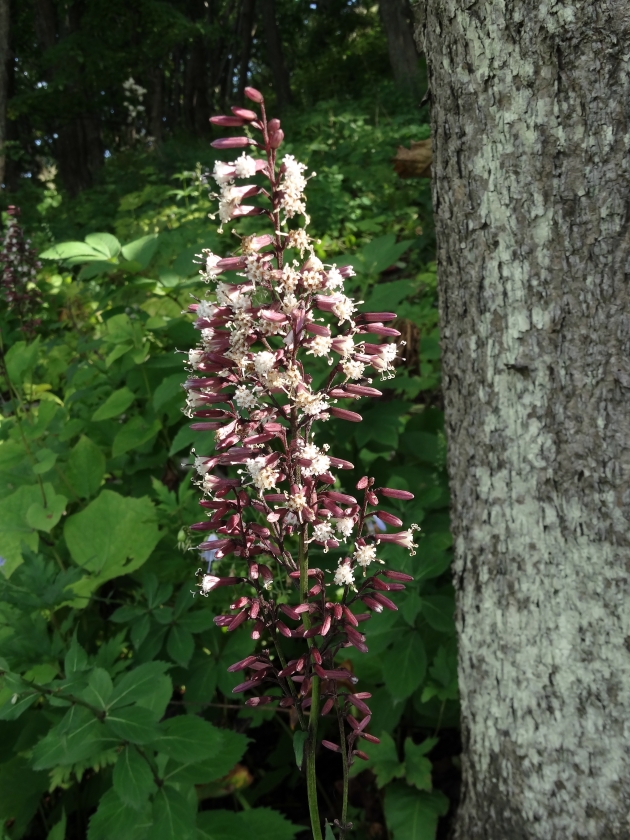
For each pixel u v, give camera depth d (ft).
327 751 8.43
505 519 6.20
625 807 5.85
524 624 6.18
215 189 26.66
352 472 9.21
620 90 5.15
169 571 8.75
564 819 6.16
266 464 4.26
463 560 6.64
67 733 5.23
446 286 6.45
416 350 11.55
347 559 4.53
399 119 35.78
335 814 7.80
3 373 10.56
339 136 35.76
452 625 7.37
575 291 5.54
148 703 6.64
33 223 34.42
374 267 9.36
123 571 8.39
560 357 5.68
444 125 6.11
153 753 6.01
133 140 57.72
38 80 61.26
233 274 9.45
